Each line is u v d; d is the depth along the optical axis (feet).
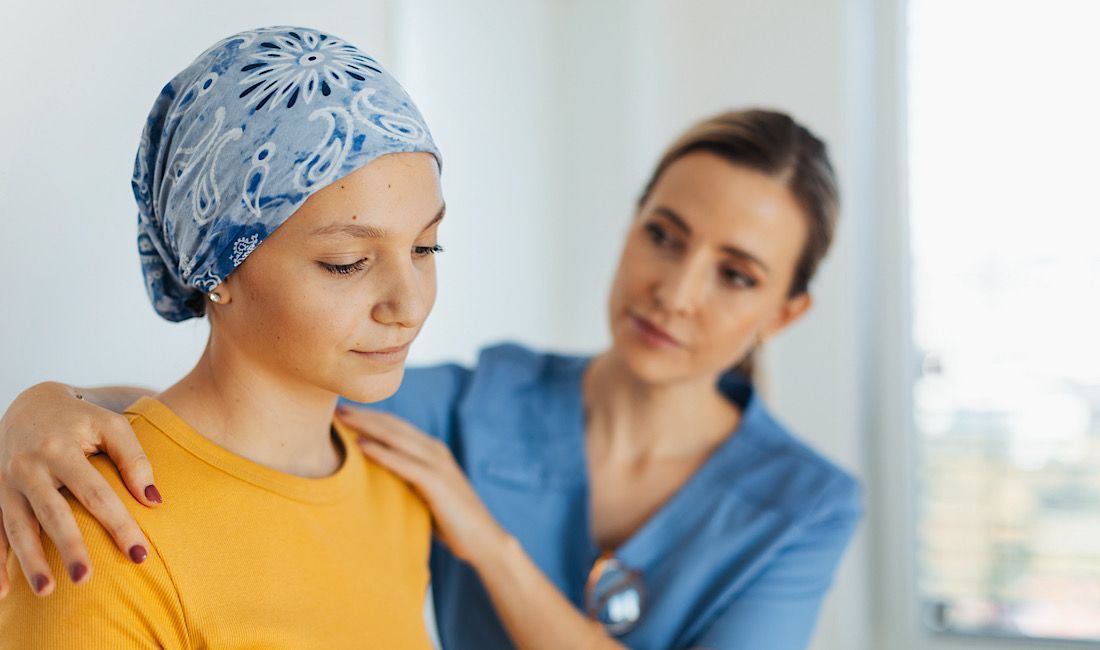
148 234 2.56
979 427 7.66
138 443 2.33
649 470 4.18
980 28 7.60
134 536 2.19
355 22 4.67
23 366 2.92
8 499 2.23
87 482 2.19
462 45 5.91
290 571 2.50
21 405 2.40
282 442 2.62
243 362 2.51
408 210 2.35
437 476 3.14
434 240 2.51
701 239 3.84
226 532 2.42
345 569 2.64
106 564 2.21
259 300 2.37
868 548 7.82
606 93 7.09
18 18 2.85
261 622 2.40
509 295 6.51
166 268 2.61
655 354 3.92
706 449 4.25
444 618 3.88
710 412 4.30
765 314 4.04
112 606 2.19
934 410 7.76
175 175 2.38
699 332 3.90
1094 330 7.40
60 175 3.01
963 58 7.64
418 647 2.83
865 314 7.79
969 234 7.65
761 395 4.52
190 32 3.44
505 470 3.98
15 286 2.88
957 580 7.73
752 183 3.85
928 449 7.79
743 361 4.51
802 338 7.43
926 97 7.73
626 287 3.97
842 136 7.43
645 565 3.98
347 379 2.42
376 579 2.74
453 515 3.17
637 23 7.10
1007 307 7.59
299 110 2.29
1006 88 7.55
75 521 2.17
